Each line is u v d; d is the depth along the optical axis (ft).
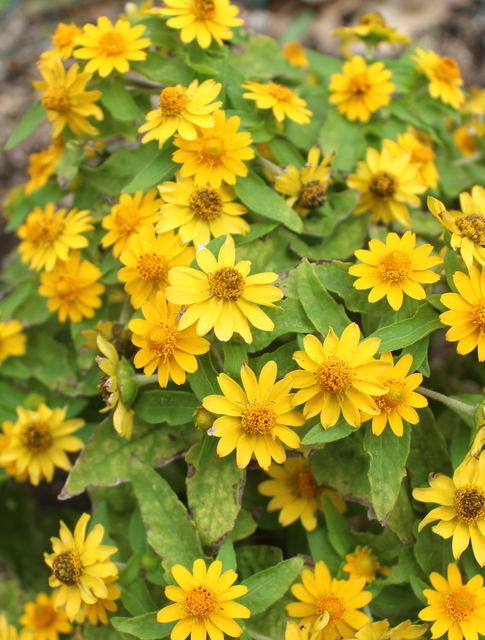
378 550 1.04
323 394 0.94
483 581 1.00
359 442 1.03
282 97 1.11
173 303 0.95
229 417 0.95
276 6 2.13
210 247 0.99
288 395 0.95
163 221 1.02
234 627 0.93
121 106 1.11
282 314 0.99
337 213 1.11
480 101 1.35
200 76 1.12
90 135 1.14
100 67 1.08
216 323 0.95
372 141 1.20
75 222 1.13
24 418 1.11
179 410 1.01
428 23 2.03
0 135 1.93
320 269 1.02
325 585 1.00
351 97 1.18
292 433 0.95
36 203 1.21
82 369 1.14
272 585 0.96
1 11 2.14
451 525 0.97
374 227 1.13
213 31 1.10
